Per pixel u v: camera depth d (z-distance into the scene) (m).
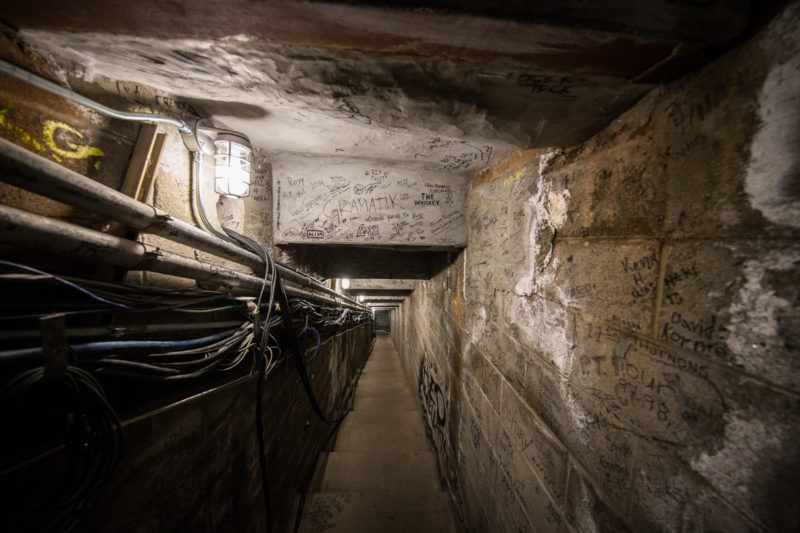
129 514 0.93
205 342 1.13
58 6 0.56
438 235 2.27
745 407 0.56
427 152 1.76
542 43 0.61
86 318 0.88
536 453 1.32
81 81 0.86
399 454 3.51
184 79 0.87
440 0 0.51
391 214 2.18
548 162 1.30
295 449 2.58
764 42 0.54
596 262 0.99
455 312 2.80
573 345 1.09
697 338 0.66
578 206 1.10
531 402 1.38
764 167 0.54
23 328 0.65
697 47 0.61
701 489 0.64
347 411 5.05
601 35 0.58
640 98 0.83
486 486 1.88
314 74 0.79
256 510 1.80
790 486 0.49
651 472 0.76
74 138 0.86
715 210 0.63
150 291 0.92
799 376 0.48
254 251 1.47
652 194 0.79
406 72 0.75
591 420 0.98
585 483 1.00
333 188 2.11
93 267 0.90
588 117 0.94
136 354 0.87
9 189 0.74
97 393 0.70
